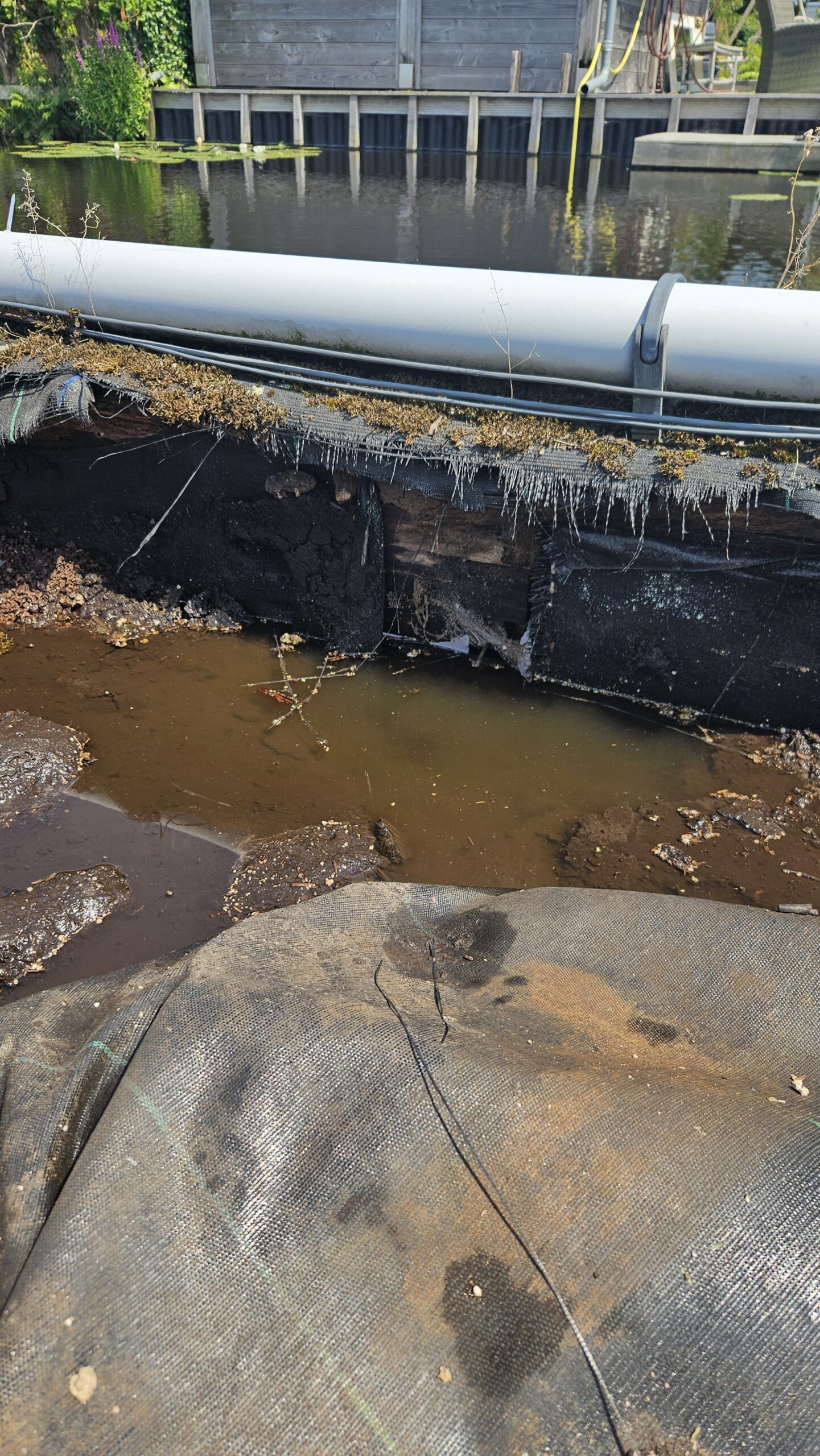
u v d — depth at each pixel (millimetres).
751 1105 1664
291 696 3709
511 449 3178
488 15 10109
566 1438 1287
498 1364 1339
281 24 10727
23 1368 1331
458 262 5609
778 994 1993
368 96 10305
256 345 3594
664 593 3346
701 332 2943
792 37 9758
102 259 3717
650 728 3521
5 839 3043
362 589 3801
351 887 2521
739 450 2984
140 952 2652
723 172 9023
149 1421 1291
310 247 5988
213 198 7719
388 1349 1352
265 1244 1471
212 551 4020
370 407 3377
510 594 3688
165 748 3432
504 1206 1488
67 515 4160
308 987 1951
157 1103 1635
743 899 2766
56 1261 1442
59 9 10688
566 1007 1982
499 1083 1632
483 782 3270
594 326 3055
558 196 8039
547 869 2910
